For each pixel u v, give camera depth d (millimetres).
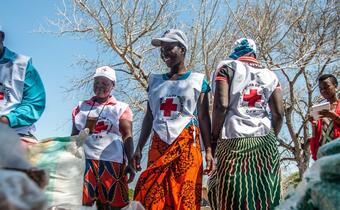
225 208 3574
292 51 17562
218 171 3668
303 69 17781
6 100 3826
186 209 3658
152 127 4117
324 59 17547
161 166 3779
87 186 4473
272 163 3633
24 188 917
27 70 3947
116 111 4723
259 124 3691
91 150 4566
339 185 1790
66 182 3432
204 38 15633
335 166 1773
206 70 15406
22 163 1105
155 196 3709
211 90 4145
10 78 3863
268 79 3809
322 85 4805
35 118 3857
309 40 17188
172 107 3961
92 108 4742
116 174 4586
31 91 3934
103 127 4648
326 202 1787
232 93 3742
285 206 1982
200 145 3980
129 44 16500
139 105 16953
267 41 16438
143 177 3824
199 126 4027
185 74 4098
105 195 4504
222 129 3762
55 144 3525
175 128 3883
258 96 3744
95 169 4531
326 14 17000
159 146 3908
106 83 4750
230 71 3793
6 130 1125
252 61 3898
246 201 3527
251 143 3633
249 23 16359
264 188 3549
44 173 1135
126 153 4672
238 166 3584
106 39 16500
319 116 4602
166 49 4113
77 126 4715
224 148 3686
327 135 4504
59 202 3332
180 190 3709
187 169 3766
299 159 17812
